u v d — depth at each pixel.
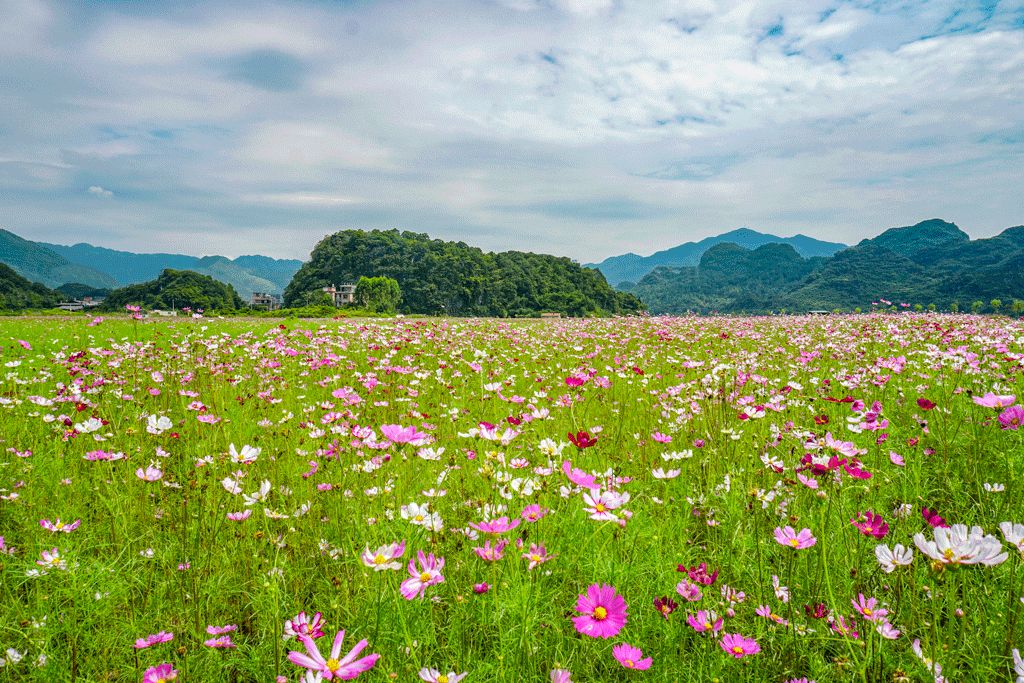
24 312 45.78
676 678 2.05
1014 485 3.27
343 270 160.75
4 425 4.49
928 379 6.24
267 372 7.62
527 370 8.41
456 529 2.92
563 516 2.99
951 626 2.08
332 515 3.26
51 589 2.53
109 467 3.59
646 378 7.41
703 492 3.54
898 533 2.74
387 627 2.25
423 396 6.43
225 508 3.22
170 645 2.21
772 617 2.18
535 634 2.19
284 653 2.23
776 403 4.41
